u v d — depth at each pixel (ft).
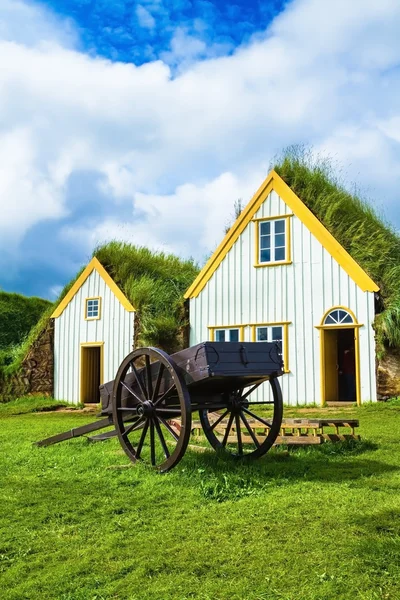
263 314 65.16
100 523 18.90
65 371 79.20
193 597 13.56
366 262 61.00
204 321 69.31
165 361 25.12
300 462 27.30
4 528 18.61
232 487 22.54
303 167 69.67
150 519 19.08
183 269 86.58
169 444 32.27
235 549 16.16
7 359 85.40
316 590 13.56
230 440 33.06
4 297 108.37
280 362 27.09
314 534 16.97
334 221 64.59
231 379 26.30
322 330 61.00
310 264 62.64
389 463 26.94
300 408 58.23
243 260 67.41
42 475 26.04
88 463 27.99
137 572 14.97
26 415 66.64
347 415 49.42
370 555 15.24
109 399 30.12
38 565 15.72
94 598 13.73
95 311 77.61
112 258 80.59
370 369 57.41
